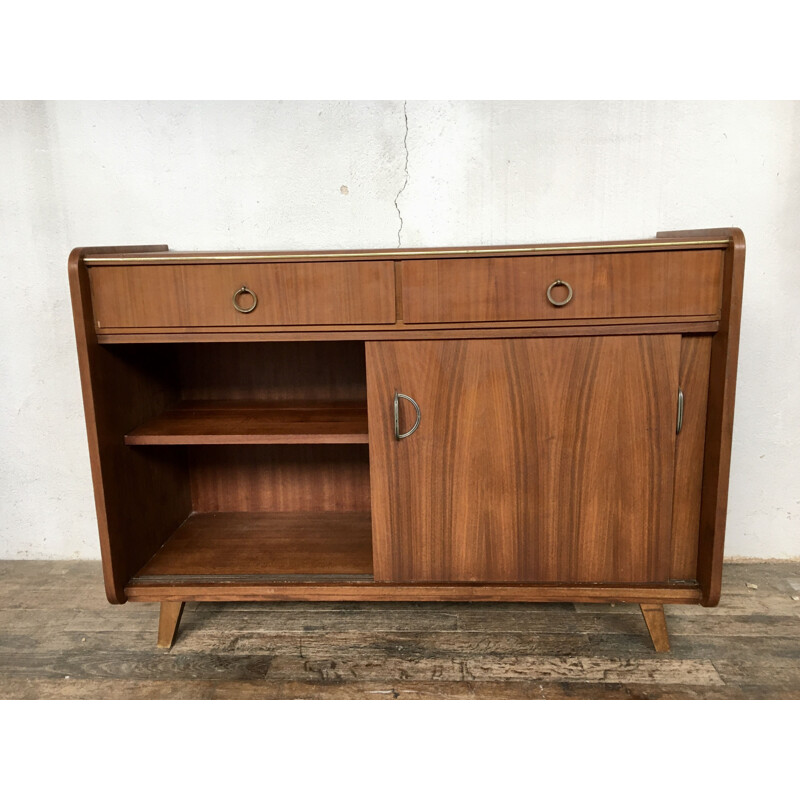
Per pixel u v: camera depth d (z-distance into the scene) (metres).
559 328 1.46
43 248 1.99
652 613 1.60
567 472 1.53
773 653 1.60
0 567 2.15
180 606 1.69
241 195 1.94
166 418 1.81
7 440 2.12
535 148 1.87
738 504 2.04
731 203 1.86
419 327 1.48
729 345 1.40
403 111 1.87
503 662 1.60
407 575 1.62
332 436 1.59
